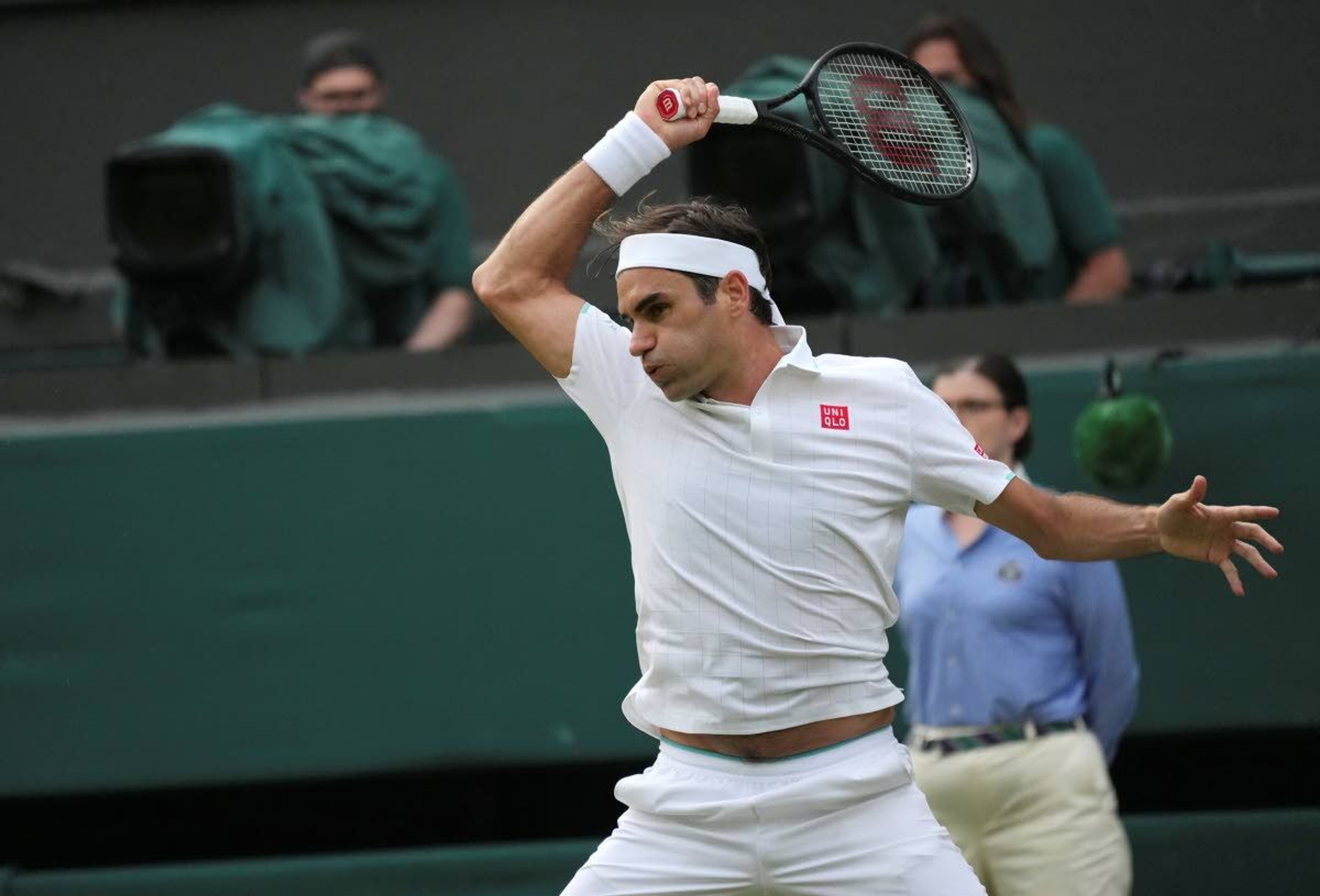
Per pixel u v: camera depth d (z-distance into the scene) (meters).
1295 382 20.39
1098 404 19.47
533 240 13.30
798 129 13.60
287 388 21.78
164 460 21.06
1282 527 20.44
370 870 21.06
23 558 21.12
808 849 13.08
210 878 21.20
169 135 22.02
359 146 22.81
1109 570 18.02
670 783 13.25
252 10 27.88
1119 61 26.94
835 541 12.87
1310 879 20.47
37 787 21.06
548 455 20.86
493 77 27.77
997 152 22.20
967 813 18.05
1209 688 20.59
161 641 21.03
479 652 20.88
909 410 13.08
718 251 12.59
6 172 28.02
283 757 20.94
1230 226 26.55
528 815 23.58
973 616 18.00
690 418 12.95
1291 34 26.61
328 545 20.98
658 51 27.56
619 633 20.77
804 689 12.92
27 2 27.86
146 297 22.11
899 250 22.20
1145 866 20.72
